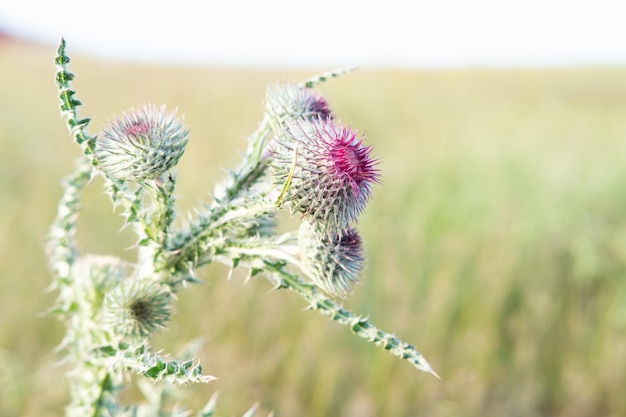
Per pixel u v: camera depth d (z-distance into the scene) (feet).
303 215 8.13
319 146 8.18
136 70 70.54
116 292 8.38
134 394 17.84
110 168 7.83
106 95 52.21
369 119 48.26
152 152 7.77
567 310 24.56
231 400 18.90
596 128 53.62
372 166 8.66
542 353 23.06
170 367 6.78
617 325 23.81
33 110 49.55
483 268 24.76
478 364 21.90
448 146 40.40
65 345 9.33
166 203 8.09
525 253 26.30
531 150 40.81
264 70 80.43
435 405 20.58
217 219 8.17
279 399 19.39
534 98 73.10
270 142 8.45
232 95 55.98
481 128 47.34
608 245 27.30
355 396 20.24
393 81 71.82
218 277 22.20
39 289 21.54
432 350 21.86
